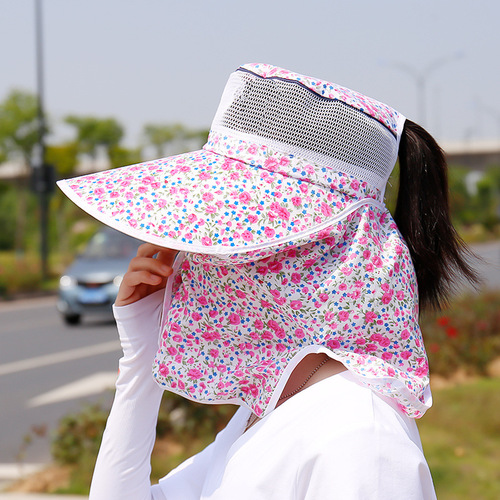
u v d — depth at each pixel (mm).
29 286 26672
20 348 13258
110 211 1388
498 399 7859
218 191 1389
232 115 1451
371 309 1349
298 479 1272
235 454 1369
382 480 1206
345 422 1259
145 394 1657
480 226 69875
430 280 1692
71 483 5695
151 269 1610
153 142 45000
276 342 1437
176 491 1694
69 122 40688
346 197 1400
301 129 1405
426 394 1365
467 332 10961
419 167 1644
